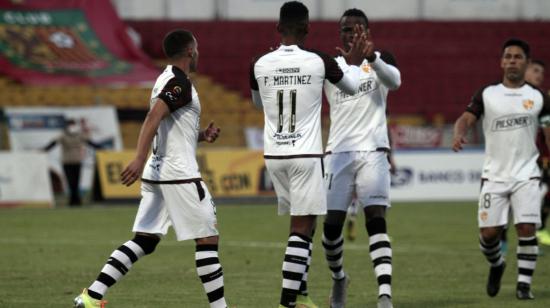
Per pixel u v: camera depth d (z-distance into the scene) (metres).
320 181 26.84
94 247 48.88
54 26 105.19
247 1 119.25
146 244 26.72
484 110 33.16
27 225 60.78
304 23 27.42
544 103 32.88
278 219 65.25
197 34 114.44
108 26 107.25
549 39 121.88
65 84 98.69
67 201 81.62
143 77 101.94
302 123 26.86
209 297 26.27
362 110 29.91
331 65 27.02
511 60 32.72
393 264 42.38
